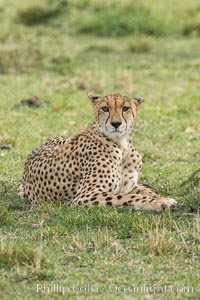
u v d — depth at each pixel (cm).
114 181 1203
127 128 1212
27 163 1306
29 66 2420
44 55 2528
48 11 3203
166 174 1416
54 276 944
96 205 1161
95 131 1221
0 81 2239
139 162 1244
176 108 1964
